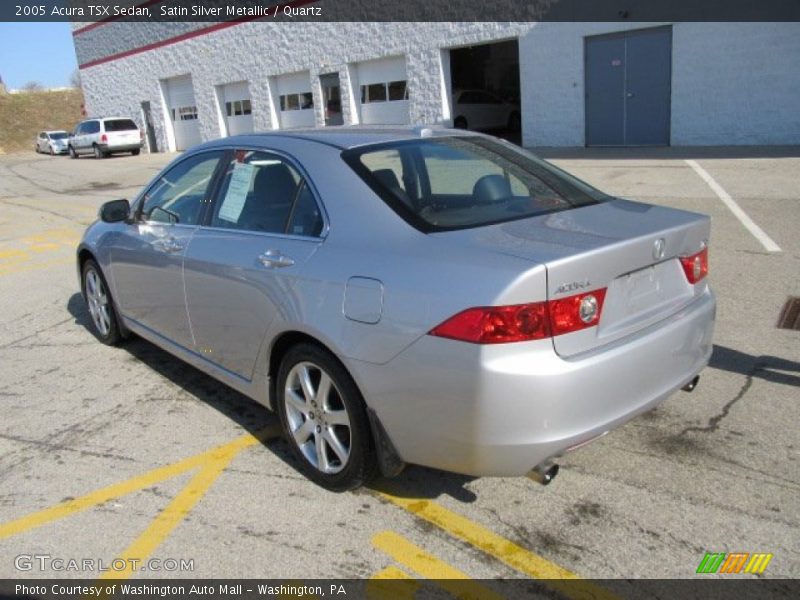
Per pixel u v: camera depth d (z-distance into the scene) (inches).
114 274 195.2
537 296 100.6
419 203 125.3
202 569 112.7
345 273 118.7
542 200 134.6
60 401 177.6
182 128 1214.9
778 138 580.7
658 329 117.0
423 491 131.3
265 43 978.7
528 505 125.3
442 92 799.7
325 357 123.1
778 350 182.7
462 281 104.1
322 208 130.5
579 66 679.7
